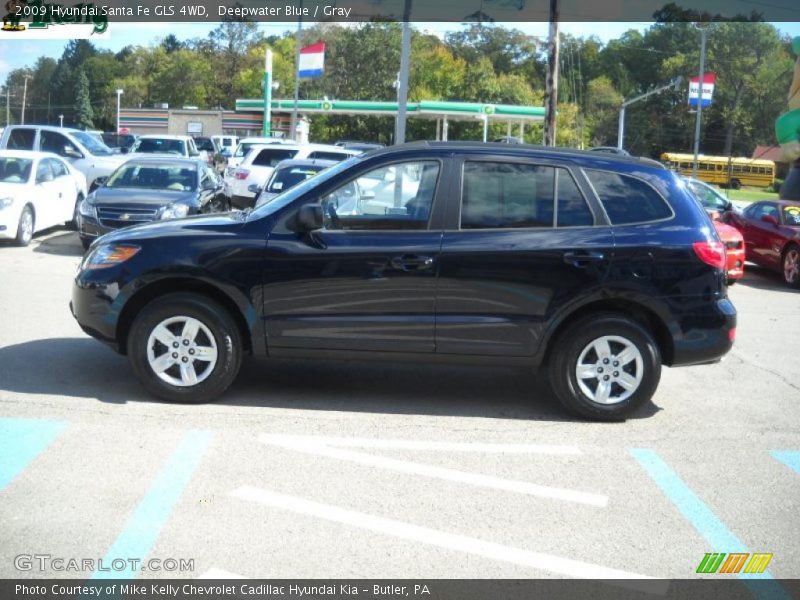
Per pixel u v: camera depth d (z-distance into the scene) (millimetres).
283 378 7270
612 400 6379
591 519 4684
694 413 6863
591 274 6238
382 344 6297
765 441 6180
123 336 6555
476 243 6234
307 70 38906
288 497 4785
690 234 6367
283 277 6246
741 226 16828
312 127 73062
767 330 10875
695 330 6352
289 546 4195
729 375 8266
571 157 6477
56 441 5512
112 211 13531
